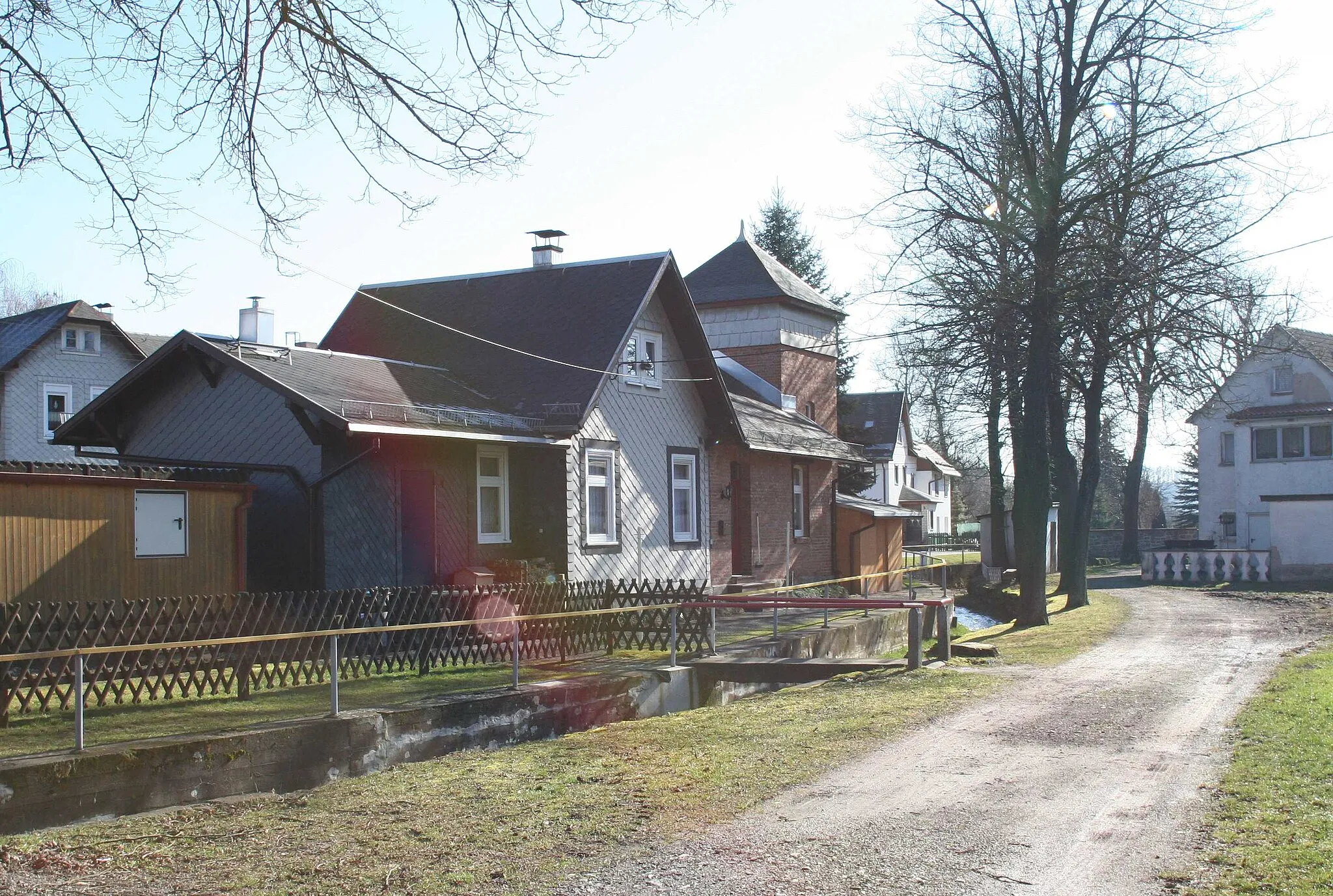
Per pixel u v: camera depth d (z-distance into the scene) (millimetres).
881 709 13242
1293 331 47188
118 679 11609
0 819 8305
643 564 25078
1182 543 46750
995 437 44969
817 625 22172
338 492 18656
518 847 7723
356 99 10797
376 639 14477
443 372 23859
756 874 7082
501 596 16109
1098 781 9469
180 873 7246
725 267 37719
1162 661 17828
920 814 8477
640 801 8961
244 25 10367
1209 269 24984
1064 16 26469
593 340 23938
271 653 12938
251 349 20062
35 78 10367
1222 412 51844
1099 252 25469
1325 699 12883
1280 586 38875
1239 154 24719
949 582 40719
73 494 14602
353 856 7555
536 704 13289
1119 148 26031
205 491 16266
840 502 36969
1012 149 26234
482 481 21578
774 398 36156
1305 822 7902
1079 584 32312
